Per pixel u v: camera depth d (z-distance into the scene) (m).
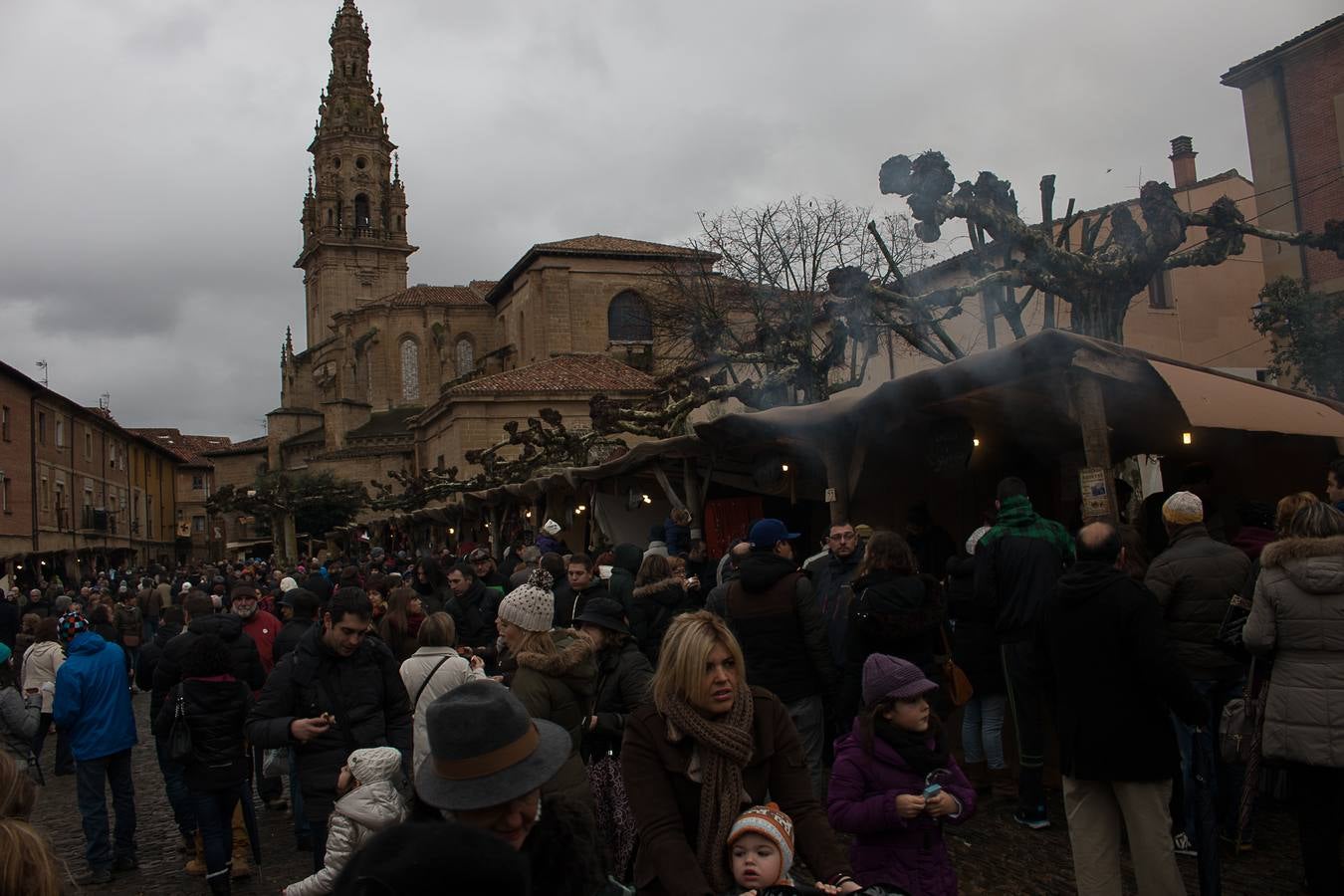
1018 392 9.80
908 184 12.55
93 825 7.57
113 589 32.47
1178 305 25.02
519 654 4.79
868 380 29.22
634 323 56.25
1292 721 4.89
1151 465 14.41
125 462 65.25
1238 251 13.55
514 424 28.70
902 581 6.18
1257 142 24.00
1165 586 6.02
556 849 2.77
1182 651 5.98
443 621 5.89
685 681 3.31
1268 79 23.72
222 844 6.51
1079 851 4.78
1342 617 4.81
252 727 5.58
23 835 2.44
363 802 4.38
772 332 24.80
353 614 5.65
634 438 31.25
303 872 7.39
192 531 88.88
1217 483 11.05
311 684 5.68
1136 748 4.59
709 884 3.17
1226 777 6.12
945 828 6.80
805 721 6.12
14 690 8.90
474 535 32.34
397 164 93.25
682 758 3.32
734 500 17.17
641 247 58.06
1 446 41.12
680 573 9.34
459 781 2.67
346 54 93.69
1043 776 7.64
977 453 12.37
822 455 11.32
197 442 109.25
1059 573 6.60
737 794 3.26
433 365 70.31
